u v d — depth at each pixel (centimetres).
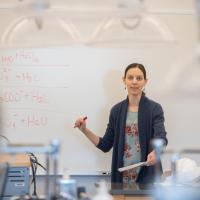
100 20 218
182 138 367
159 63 361
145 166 315
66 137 362
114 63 362
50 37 221
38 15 209
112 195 250
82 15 209
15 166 249
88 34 221
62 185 199
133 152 325
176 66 200
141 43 224
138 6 206
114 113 333
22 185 250
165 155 351
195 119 366
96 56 361
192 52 204
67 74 361
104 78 363
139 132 324
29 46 225
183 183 231
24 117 360
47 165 198
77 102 362
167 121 366
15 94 359
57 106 361
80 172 363
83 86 362
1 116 359
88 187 233
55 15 208
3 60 358
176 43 224
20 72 359
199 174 240
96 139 339
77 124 331
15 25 224
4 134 359
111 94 363
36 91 360
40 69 360
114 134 334
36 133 361
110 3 205
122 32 218
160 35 220
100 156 363
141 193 252
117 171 326
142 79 329
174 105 365
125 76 336
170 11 360
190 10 356
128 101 331
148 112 325
